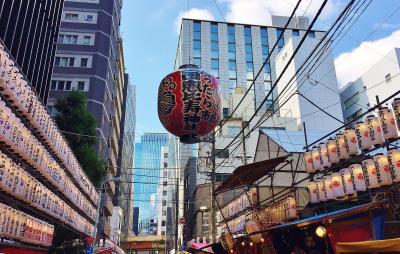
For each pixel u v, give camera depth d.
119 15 63.97
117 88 64.00
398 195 9.69
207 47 71.94
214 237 22.45
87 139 27.36
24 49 15.73
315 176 16.50
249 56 73.19
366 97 41.66
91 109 48.56
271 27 77.06
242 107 53.25
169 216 76.31
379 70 39.47
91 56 52.00
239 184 16.91
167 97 8.05
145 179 160.12
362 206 7.93
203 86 8.06
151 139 167.62
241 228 19.70
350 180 11.22
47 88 19.33
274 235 12.94
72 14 54.69
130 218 102.81
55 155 15.84
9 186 10.63
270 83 71.50
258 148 26.33
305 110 46.59
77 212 21.59
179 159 64.50
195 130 8.02
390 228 7.61
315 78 48.59
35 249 14.33
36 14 17.02
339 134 11.95
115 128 63.25
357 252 7.47
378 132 10.08
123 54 67.94
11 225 11.37
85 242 27.94
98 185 32.06
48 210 14.88
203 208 38.66
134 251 91.19
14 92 10.33
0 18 13.59
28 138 11.70
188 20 73.50
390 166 9.55
